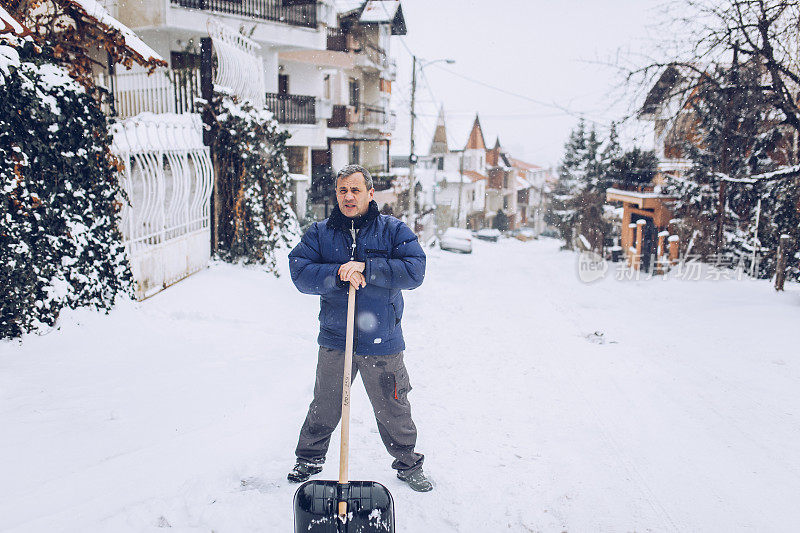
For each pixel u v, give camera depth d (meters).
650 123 13.56
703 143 19.67
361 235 3.35
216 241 11.59
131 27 17.03
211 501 3.32
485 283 19.78
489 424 5.28
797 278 16.30
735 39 12.27
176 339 7.16
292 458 4.03
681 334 10.34
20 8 7.05
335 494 2.82
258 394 5.37
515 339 9.81
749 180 12.85
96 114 7.03
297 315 9.72
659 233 22.62
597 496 3.89
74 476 3.56
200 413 4.79
